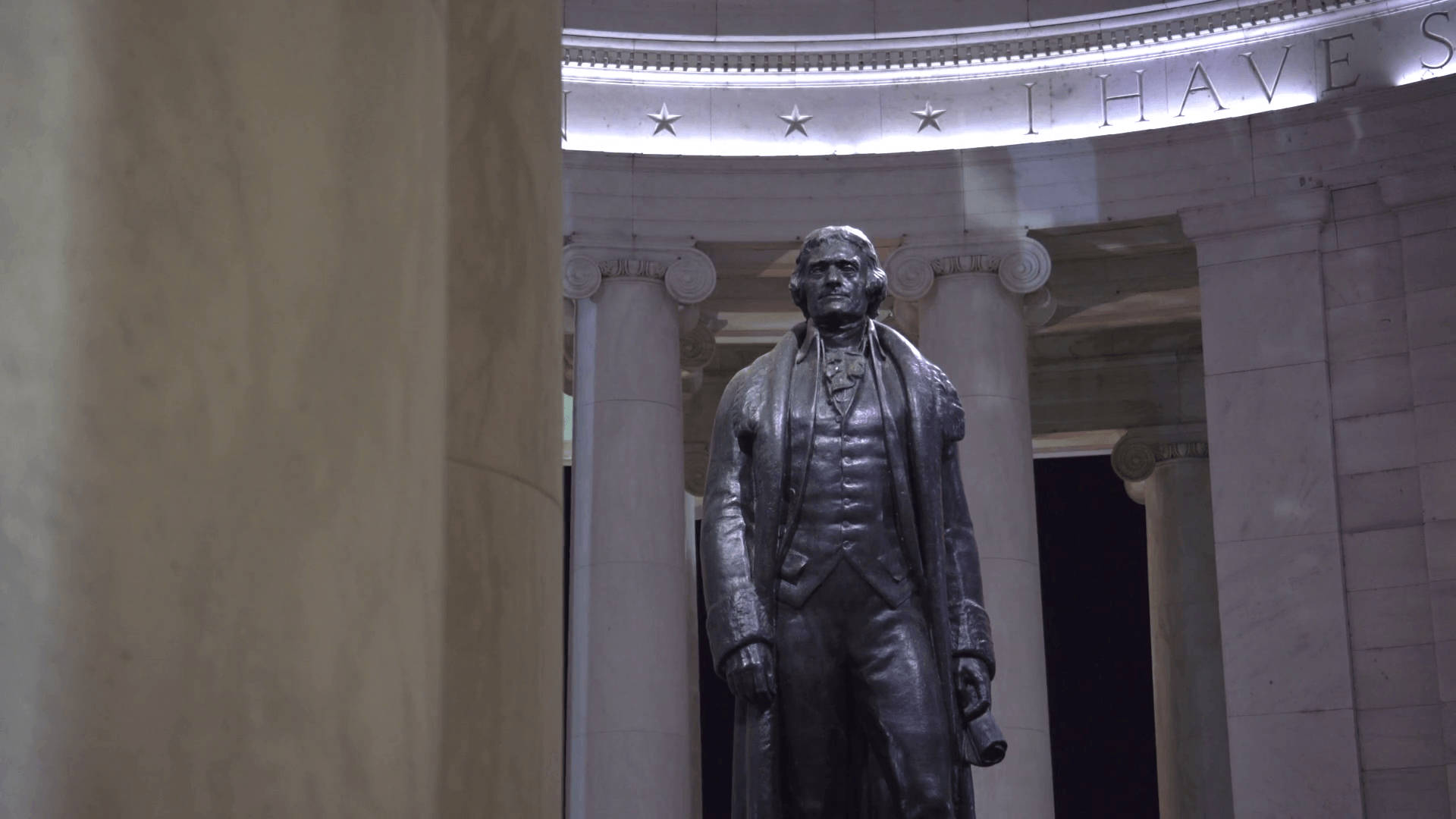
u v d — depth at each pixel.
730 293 29.94
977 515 26.17
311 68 3.55
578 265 27.19
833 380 12.28
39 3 2.93
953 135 28.33
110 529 2.92
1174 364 33.22
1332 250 25.81
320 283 3.50
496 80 5.49
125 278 3.00
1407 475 24.64
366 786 3.45
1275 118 26.41
